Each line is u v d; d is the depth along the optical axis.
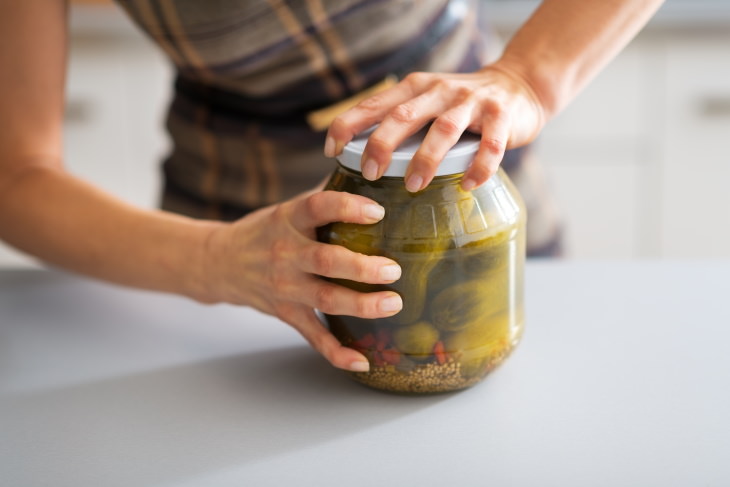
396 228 0.79
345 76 1.09
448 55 1.13
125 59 2.05
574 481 0.75
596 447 0.78
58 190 0.97
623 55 2.03
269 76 1.08
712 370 0.86
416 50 1.11
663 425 0.80
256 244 0.85
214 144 1.16
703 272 1.00
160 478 0.77
